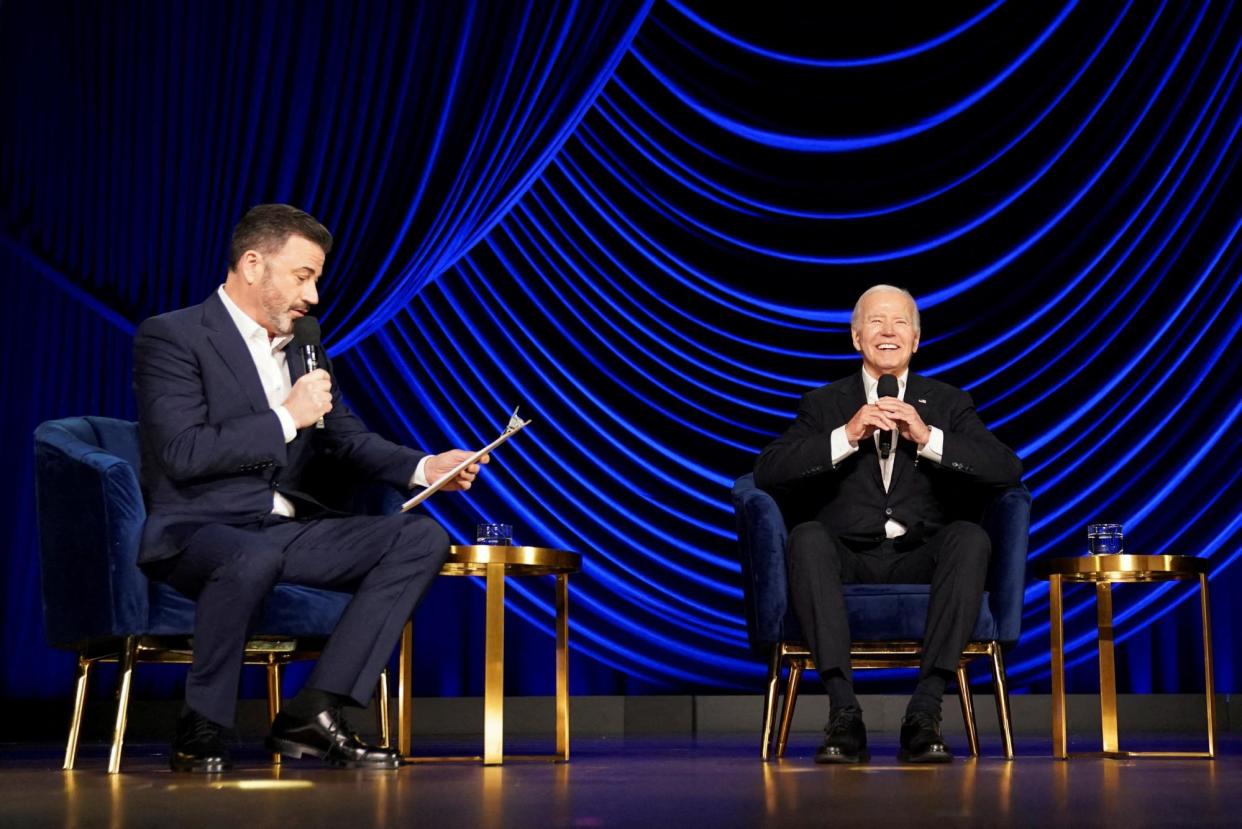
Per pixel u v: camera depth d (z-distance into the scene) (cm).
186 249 977
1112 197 1016
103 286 970
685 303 1041
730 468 1033
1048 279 1023
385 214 982
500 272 1034
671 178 1041
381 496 651
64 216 973
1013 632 646
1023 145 1027
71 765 582
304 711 554
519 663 1016
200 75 988
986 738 892
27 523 963
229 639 547
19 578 959
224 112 984
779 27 1045
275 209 612
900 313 711
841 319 1024
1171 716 1005
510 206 985
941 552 632
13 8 979
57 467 575
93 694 966
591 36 994
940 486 702
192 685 550
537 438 1021
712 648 1017
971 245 1031
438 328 1027
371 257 978
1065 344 1020
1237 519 998
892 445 693
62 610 576
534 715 997
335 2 993
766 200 1032
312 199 977
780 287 1041
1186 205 1009
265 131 984
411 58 988
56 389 974
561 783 475
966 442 668
